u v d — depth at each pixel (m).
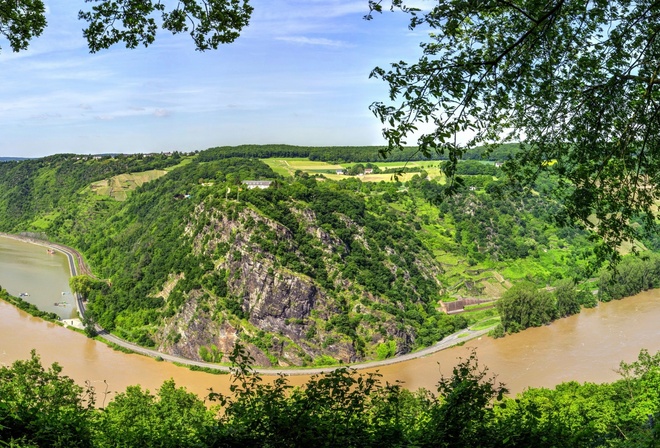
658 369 45.19
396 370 87.69
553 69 15.61
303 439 13.46
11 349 88.12
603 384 50.38
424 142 13.87
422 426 15.85
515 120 16.53
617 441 18.09
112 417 29.89
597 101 15.48
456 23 14.00
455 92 13.89
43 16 17.19
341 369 15.26
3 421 15.15
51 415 16.70
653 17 14.62
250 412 14.63
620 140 15.21
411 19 14.05
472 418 14.76
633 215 16.08
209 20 16.50
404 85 13.98
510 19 15.52
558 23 15.33
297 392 15.37
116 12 16.05
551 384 68.25
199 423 15.70
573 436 15.77
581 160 16.06
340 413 14.66
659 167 15.77
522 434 14.91
